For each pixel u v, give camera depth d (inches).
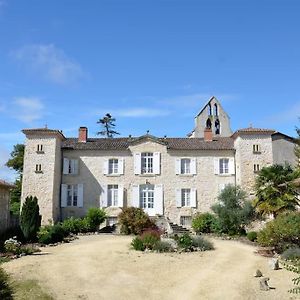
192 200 1285.7
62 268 621.0
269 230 784.3
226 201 1134.4
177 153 1317.7
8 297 398.0
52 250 810.2
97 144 1338.6
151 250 812.6
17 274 564.4
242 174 1256.2
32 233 908.6
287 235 757.9
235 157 1309.1
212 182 1296.8
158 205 1285.7
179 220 1278.3
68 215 1272.1
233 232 1097.4
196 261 708.0
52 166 1224.2
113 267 642.8
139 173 1301.7
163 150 1316.4
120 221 1146.0
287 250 726.5
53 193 1214.3
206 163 1309.1
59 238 935.7
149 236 857.5
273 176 984.9
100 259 706.2
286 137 1365.7
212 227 1155.3
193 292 510.3
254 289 521.7
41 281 534.9
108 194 1294.3
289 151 1352.1
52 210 1201.4
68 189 1294.3
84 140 1357.0
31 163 1225.4
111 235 1104.8
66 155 1305.4
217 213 1138.0
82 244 904.3
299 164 1072.8
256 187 1031.0
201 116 1916.8
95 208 1210.6
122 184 1295.5
